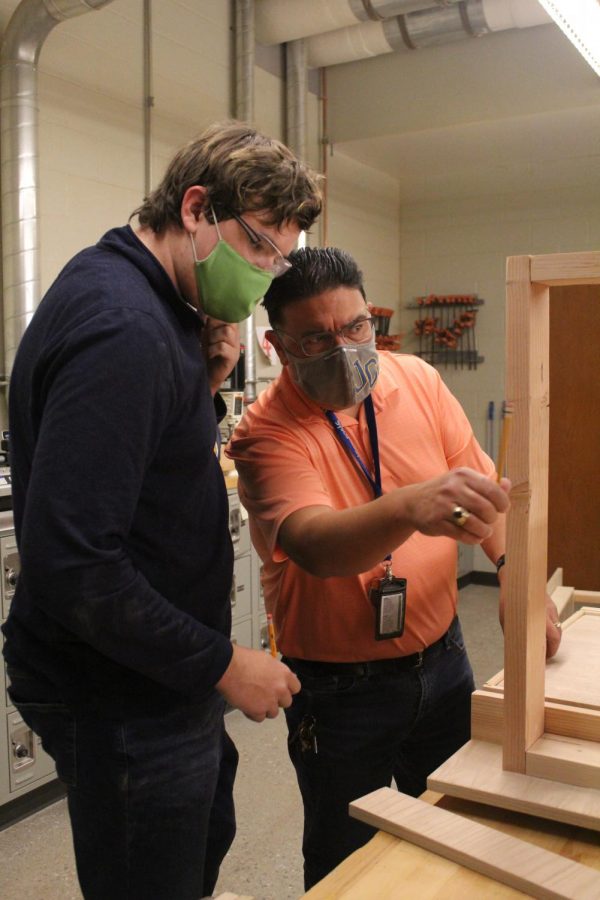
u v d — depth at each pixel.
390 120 4.07
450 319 5.12
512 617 0.90
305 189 1.02
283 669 1.04
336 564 1.03
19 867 2.11
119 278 0.92
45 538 0.84
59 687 1.00
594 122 3.87
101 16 3.00
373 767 1.32
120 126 3.11
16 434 0.99
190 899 1.07
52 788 2.45
